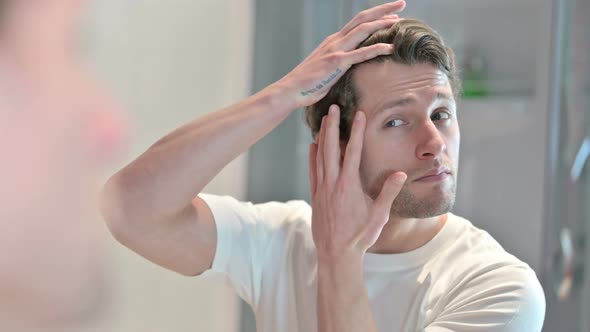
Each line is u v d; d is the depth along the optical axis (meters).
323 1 2.34
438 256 1.13
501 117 2.37
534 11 2.34
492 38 2.43
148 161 1.04
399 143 1.06
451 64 1.14
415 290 1.10
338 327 0.99
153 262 1.11
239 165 2.18
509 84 2.38
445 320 1.01
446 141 1.07
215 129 1.05
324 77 1.05
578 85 2.18
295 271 1.20
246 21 2.22
